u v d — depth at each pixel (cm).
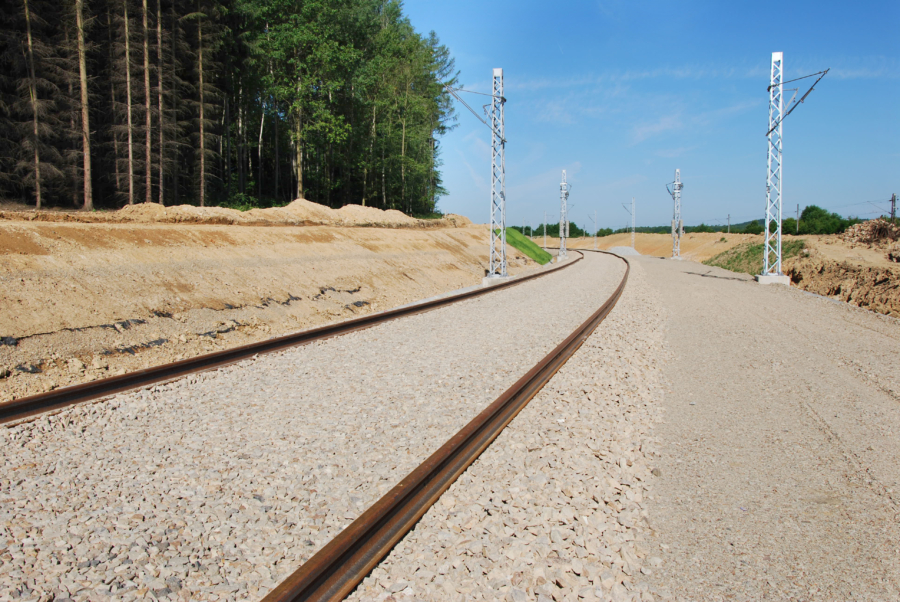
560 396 634
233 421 547
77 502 384
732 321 1280
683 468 474
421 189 5569
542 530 351
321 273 1527
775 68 2288
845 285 1919
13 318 793
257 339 1054
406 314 1238
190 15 2733
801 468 474
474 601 289
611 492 414
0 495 391
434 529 355
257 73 3238
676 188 4906
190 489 405
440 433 522
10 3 2366
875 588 312
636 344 969
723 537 365
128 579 304
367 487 413
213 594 295
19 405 526
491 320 1199
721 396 688
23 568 309
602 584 307
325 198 4522
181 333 968
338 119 3109
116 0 2516
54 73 2523
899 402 659
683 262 4491
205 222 1631
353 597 291
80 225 1149
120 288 995
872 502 414
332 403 603
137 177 2612
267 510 378
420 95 4581
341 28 3216
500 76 2225
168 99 2839
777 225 2364
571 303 1565
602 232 12862
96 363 798
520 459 457
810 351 948
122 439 500
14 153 2392
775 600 301
